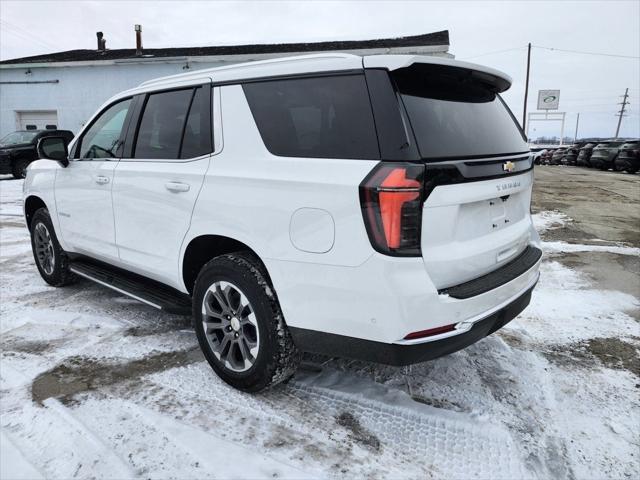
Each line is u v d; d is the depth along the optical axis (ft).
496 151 8.01
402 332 6.56
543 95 154.20
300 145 7.54
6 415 8.04
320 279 7.11
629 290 14.78
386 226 6.40
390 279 6.47
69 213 12.73
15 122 61.98
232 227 8.16
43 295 14.05
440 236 6.72
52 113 61.31
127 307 13.06
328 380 9.14
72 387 8.94
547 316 12.67
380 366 9.68
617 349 10.77
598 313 12.90
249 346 8.29
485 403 8.49
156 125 10.12
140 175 10.03
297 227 7.26
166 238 9.64
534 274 8.80
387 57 6.91
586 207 32.27
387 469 6.85
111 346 10.66
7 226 24.81
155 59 56.70
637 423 8.06
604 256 18.88
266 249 7.68
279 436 7.53
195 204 8.77
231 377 8.70
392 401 8.46
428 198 6.46
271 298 7.85
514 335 11.44
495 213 7.95
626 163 66.08
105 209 11.24
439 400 8.56
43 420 7.89
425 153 6.57
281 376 8.16
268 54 56.24
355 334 6.98
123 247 10.95
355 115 6.98
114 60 57.26
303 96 7.64
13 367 9.70
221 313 8.79
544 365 9.96
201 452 7.14
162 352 10.37
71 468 6.81
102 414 8.08
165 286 10.67
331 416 8.05
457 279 7.07
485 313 7.24
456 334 6.83
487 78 8.38
